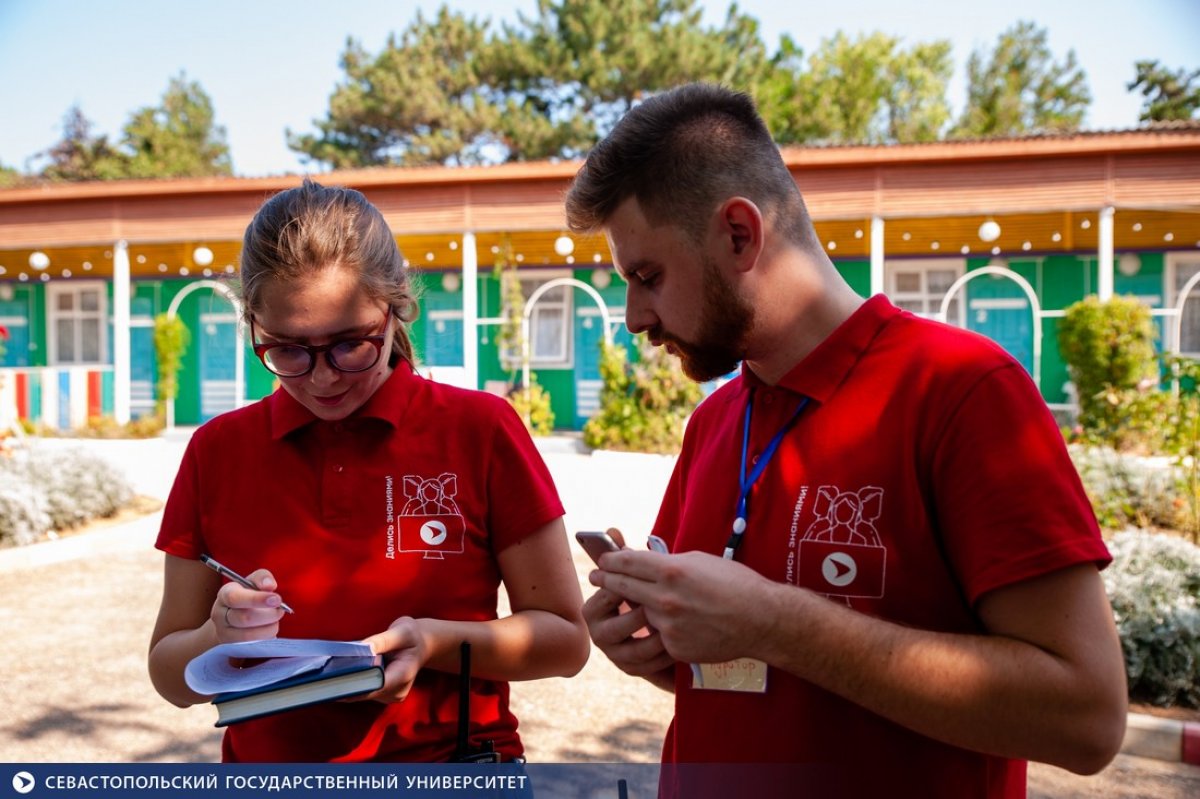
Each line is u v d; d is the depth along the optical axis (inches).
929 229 578.9
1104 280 511.2
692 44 1194.0
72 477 359.3
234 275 76.2
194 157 1865.2
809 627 50.1
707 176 56.4
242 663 64.2
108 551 320.8
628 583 53.9
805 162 524.1
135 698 185.5
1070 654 48.4
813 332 59.9
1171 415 339.3
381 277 68.6
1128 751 163.0
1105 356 502.3
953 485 52.6
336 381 68.2
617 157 58.5
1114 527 305.3
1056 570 49.2
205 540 74.8
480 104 1245.1
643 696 188.5
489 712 72.8
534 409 607.2
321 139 1424.7
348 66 1467.8
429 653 65.1
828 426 57.5
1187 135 483.5
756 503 59.7
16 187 602.5
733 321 58.2
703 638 51.0
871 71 1510.8
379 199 585.0
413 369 79.7
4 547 312.2
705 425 72.3
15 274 731.4
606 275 657.0
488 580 73.7
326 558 70.5
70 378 688.4
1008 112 1614.2
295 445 73.3
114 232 608.4
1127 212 529.7
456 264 684.1
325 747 69.0
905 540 54.8
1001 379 53.2
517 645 69.5
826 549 55.9
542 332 664.4
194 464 75.8
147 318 717.9
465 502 72.4
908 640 49.8
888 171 526.3
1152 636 174.9
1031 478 50.6
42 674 199.0
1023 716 48.1
